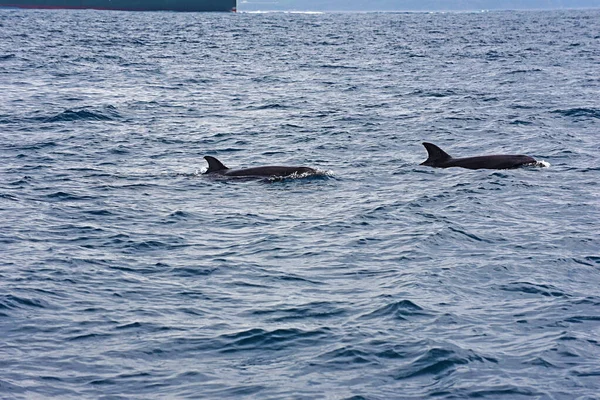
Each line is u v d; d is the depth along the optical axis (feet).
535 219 76.54
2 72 229.04
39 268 61.46
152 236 71.10
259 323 50.62
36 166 103.04
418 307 52.85
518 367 44.68
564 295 55.77
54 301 54.49
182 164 105.40
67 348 47.21
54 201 84.33
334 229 72.74
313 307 53.26
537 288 57.06
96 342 48.06
